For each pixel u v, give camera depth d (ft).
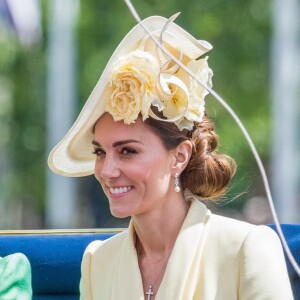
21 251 30.25
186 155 24.80
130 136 24.17
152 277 24.98
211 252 24.41
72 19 124.36
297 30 124.47
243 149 119.55
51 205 127.75
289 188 124.16
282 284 23.95
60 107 125.59
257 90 123.24
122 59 24.14
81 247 30.25
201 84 22.82
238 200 124.77
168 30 24.40
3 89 125.70
